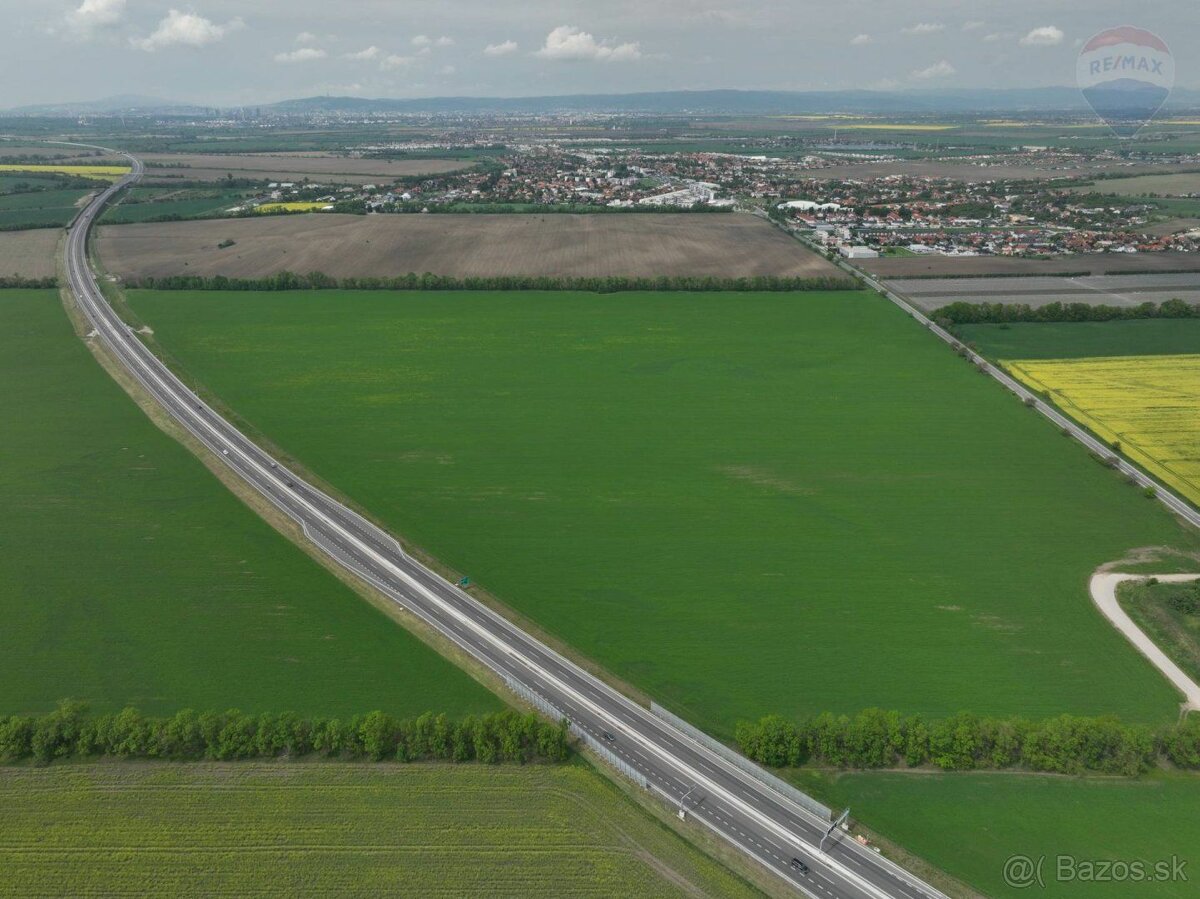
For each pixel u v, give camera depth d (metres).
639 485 121.38
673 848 64.62
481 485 121.50
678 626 90.75
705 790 70.31
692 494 118.69
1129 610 92.12
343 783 69.62
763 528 109.75
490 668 84.56
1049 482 121.38
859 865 63.38
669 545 106.06
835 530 109.12
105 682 81.50
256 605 94.06
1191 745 70.06
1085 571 99.62
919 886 61.66
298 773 70.56
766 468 126.19
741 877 62.66
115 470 124.75
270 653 86.31
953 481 121.75
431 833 65.19
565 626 91.12
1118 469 124.94
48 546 104.56
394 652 87.06
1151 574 98.75
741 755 73.44
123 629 89.50
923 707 78.50
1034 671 83.12
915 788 70.19
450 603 94.94
